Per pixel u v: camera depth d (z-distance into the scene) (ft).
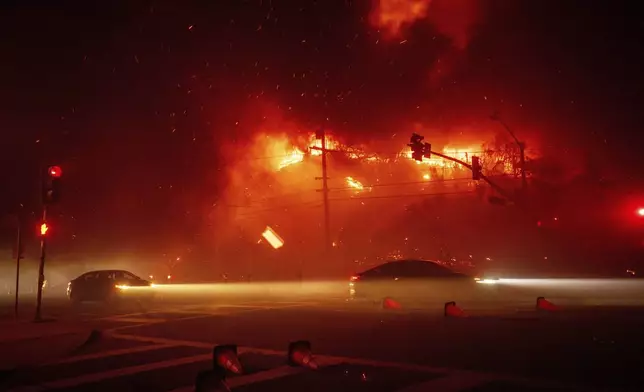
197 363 33.65
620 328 43.34
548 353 33.83
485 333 42.57
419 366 31.04
